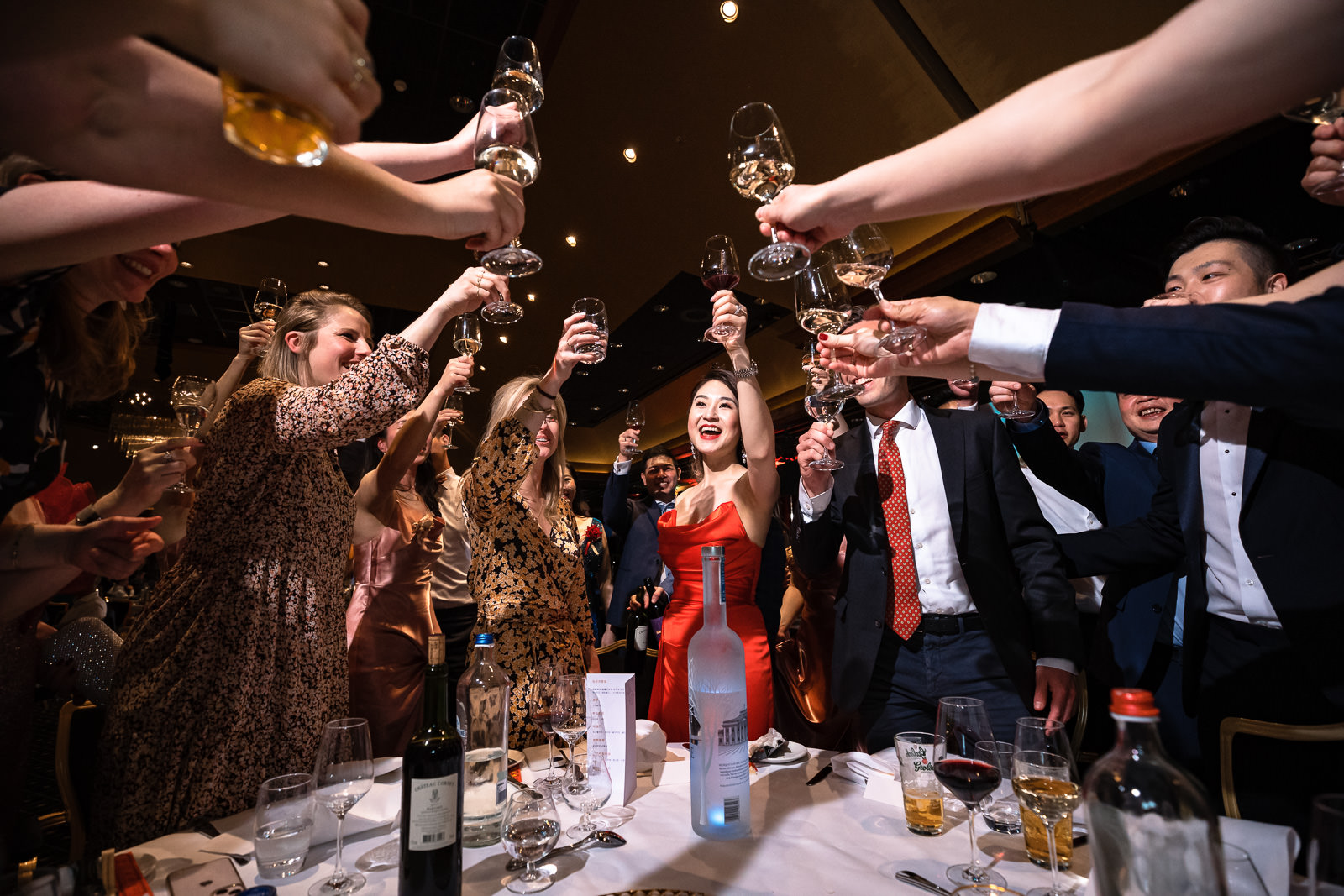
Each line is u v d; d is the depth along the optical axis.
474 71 5.53
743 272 7.04
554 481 2.02
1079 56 3.92
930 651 1.75
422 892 0.75
